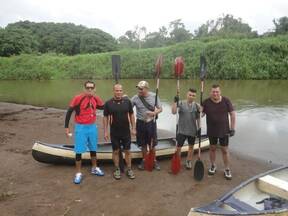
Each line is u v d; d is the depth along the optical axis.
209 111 6.36
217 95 6.20
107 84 32.31
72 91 26.67
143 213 5.35
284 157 8.68
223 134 6.39
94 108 6.27
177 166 6.84
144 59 39.94
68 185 6.36
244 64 35.06
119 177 6.59
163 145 8.34
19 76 43.59
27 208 5.51
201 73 6.95
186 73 36.75
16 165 7.55
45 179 6.66
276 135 11.00
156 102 6.70
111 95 22.92
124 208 5.51
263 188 5.31
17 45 53.66
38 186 6.35
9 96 23.44
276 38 37.59
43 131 11.18
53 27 72.38
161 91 24.14
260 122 13.00
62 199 5.82
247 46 36.06
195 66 36.44
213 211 4.36
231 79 34.75
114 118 6.27
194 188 6.25
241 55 35.62
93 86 6.11
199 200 5.79
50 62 44.41
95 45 61.69
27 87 31.02
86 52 61.97
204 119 13.01
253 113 14.98
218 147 8.90
